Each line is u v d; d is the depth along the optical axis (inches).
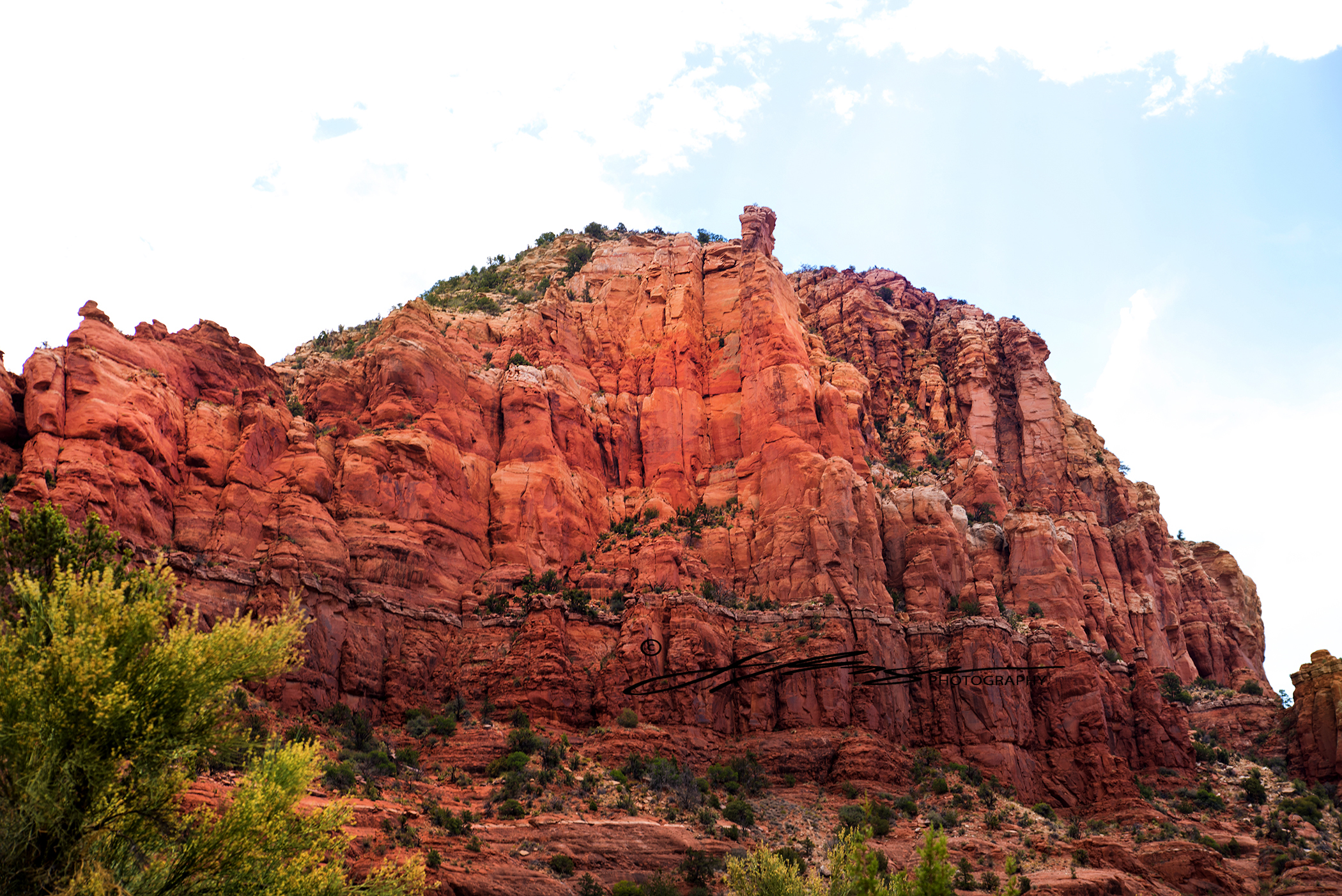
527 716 3299.7
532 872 2448.3
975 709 3878.0
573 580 3966.5
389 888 1662.2
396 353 4092.0
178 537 3203.7
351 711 3179.1
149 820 1433.3
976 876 2999.5
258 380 3779.5
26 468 2955.2
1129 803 3737.7
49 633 1464.1
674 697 3523.6
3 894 1315.2
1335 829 3683.6
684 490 4579.2
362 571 3494.1
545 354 4672.7
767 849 2536.9
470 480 4023.1
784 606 4013.3
